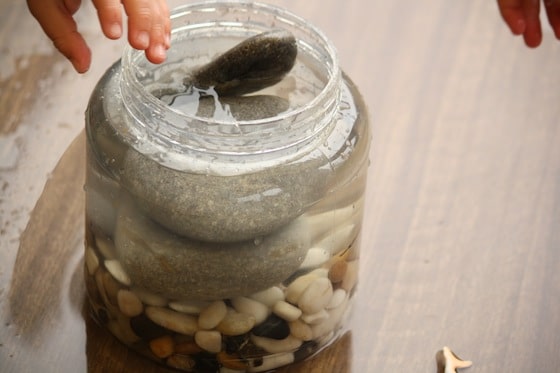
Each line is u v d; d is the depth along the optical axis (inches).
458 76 30.4
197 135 22.0
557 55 31.2
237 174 22.2
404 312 25.6
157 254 22.5
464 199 27.7
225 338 23.6
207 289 22.7
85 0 30.8
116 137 22.9
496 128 29.3
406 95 29.8
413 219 27.2
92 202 23.7
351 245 24.1
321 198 22.8
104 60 29.6
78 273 25.7
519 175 28.4
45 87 28.8
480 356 25.0
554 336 25.4
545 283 26.3
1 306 25.0
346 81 24.6
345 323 25.3
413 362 24.8
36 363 24.1
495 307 25.8
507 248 26.9
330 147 23.1
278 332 23.8
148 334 23.9
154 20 22.2
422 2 32.1
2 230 26.1
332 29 31.0
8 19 29.9
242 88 23.6
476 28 31.6
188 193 22.0
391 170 28.1
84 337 24.7
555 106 30.0
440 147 28.7
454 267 26.5
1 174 27.0
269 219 22.2
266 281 22.8
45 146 27.6
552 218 27.6
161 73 23.9
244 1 24.3
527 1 26.2
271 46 23.1
